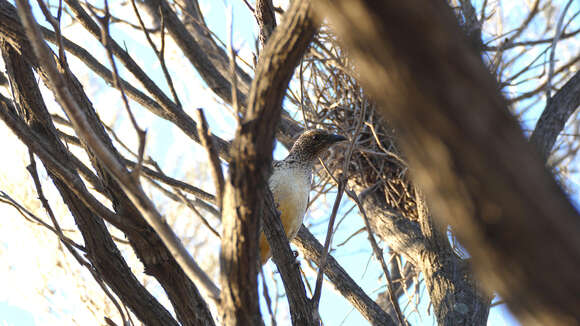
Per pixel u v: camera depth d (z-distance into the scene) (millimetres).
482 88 1937
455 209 1978
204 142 4105
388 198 11547
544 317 1918
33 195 10828
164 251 5984
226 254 4086
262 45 6645
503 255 1938
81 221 6195
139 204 4168
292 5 3434
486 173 1914
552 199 1902
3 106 5840
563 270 1874
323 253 6379
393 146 10758
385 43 1954
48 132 6398
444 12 1947
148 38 6938
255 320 4203
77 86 6117
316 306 6281
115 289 6285
